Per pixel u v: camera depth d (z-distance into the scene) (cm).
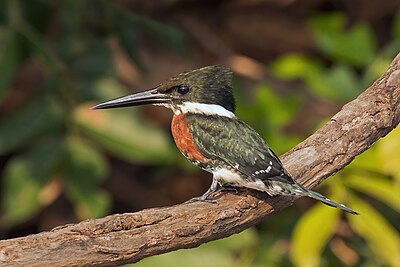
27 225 1412
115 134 1208
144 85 1377
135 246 752
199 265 1212
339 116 867
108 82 1251
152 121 1347
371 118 858
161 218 768
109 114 1212
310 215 1105
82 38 1264
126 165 1439
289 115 1246
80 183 1199
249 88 1409
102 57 1256
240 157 877
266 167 847
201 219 787
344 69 1242
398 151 1098
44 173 1196
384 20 1559
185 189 1427
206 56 1480
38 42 1187
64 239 729
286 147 1221
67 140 1209
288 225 1304
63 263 729
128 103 944
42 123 1202
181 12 1501
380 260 1299
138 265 1193
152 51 1412
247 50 1520
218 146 895
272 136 1229
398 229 1352
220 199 814
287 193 830
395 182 1158
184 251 1215
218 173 894
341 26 1462
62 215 1398
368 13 1538
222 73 934
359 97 877
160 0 1467
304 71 1275
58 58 1245
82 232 735
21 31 1180
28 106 1214
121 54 1381
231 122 908
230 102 931
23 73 1397
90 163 1204
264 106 1246
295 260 1093
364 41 1267
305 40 1509
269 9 1519
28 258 718
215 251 1222
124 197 1431
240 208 812
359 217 1102
